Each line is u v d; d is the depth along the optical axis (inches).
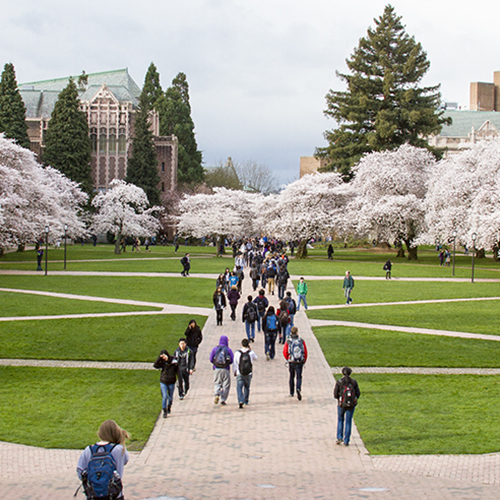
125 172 4087.1
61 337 838.5
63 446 431.8
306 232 2544.3
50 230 2011.6
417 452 417.7
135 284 1512.1
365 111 2977.4
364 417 502.3
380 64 2999.5
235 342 834.2
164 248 3324.3
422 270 1979.6
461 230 2005.4
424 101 2955.2
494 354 754.8
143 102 3806.6
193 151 4729.3
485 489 327.9
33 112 4547.2
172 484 341.4
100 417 501.0
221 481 349.4
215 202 3021.7
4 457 406.3
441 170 2338.8
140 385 609.6
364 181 2615.7
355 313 1087.0
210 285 1529.3
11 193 1852.9
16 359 715.4
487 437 449.4
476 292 1386.6
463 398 561.3
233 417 505.7
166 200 3917.3
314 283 1588.3
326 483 342.6
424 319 1018.7
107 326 924.0
